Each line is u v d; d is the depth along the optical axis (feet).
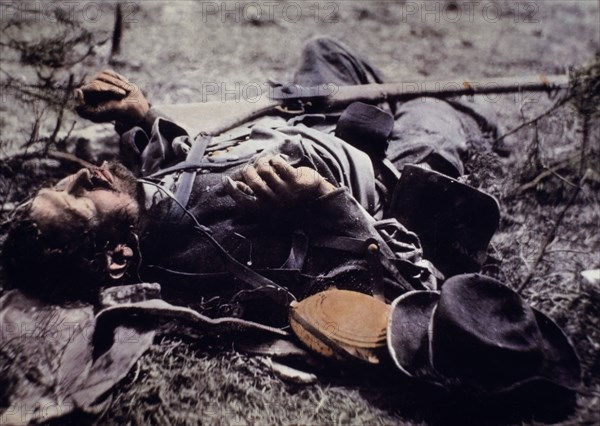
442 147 5.93
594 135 6.64
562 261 5.83
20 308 4.94
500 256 5.84
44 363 4.66
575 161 6.56
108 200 4.97
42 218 4.78
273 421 4.56
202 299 5.17
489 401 4.36
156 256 5.14
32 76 7.25
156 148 5.75
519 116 7.00
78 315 4.96
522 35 8.39
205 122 6.19
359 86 6.60
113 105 6.13
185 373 4.74
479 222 5.21
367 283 5.00
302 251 4.99
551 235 5.90
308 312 4.85
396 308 4.66
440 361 4.42
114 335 4.75
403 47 8.28
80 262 4.93
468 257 5.31
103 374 4.57
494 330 4.33
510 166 6.63
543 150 6.72
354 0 8.71
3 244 4.97
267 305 5.14
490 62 8.04
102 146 6.86
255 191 4.89
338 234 5.00
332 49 6.97
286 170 4.86
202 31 8.13
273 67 7.84
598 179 6.46
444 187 5.17
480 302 4.47
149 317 4.85
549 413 4.44
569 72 7.11
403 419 4.54
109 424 4.43
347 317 4.78
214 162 5.32
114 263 5.06
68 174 6.61
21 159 6.53
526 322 4.40
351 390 4.73
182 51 7.86
